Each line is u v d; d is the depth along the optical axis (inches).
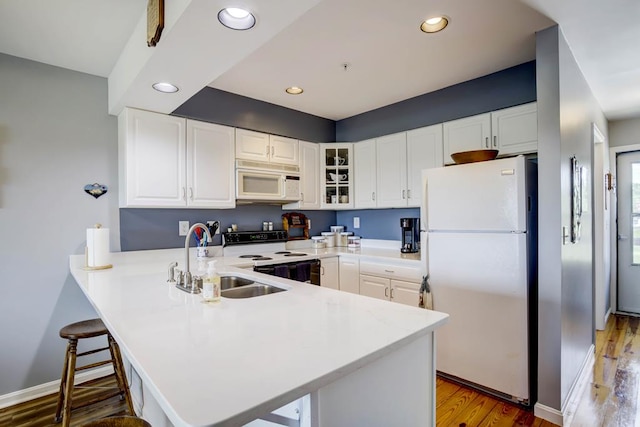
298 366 32.7
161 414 60.1
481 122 107.7
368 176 142.3
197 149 109.4
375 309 52.3
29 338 91.0
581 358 99.1
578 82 97.7
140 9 70.9
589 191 111.3
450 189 94.2
